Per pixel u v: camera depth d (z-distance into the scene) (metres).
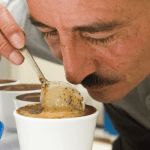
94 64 0.47
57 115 0.38
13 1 1.03
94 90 0.52
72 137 0.36
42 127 0.35
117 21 0.40
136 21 0.42
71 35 0.41
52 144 0.36
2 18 0.49
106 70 0.49
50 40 0.55
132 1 0.39
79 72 0.45
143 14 0.42
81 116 0.38
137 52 0.47
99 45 0.44
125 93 0.55
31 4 0.44
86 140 0.38
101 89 0.52
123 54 0.46
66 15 0.39
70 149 0.37
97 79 0.50
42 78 0.48
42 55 1.07
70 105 0.42
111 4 0.38
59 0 0.38
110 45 0.44
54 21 0.41
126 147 0.86
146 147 0.79
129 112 0.81
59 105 0.42
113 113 0.89
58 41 0.54
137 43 0.45
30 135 0.36
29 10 0.46
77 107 0.42
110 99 0.55
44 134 0.36
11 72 1.69
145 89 0.73
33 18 0.47
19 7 1.00
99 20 0.39
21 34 0.49
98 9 0.38
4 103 0.60
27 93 0.65
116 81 0.51
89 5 0.38
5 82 0.85
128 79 0.51
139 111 0.78
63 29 0.41
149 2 0.42
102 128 1.29
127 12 0.40
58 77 1.63
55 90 0.43
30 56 0.50
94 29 0.40
